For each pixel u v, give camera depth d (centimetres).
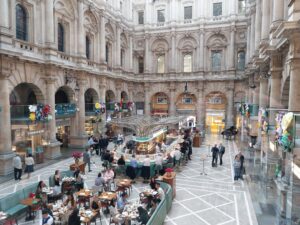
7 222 927
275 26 1425
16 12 1867
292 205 779
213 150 1884
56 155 2117
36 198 1084
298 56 1059
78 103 2497
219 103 3625
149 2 3647
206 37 3528
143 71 3806
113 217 991
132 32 3656
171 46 3631
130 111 3516
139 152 1780
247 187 1445
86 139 2538
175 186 1384
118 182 1336
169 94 3700
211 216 1105
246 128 2591
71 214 898
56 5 2197
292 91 1083
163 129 2256
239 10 3394
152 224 873
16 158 1542
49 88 2069
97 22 2809
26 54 1844
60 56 2227
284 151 905
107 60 3138
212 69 3603
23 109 1902
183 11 3591
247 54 2956
